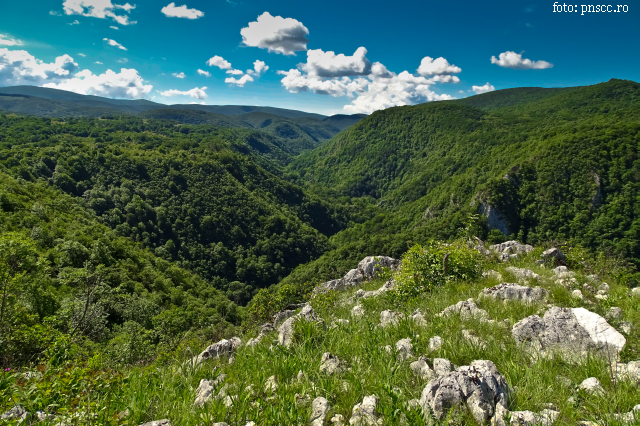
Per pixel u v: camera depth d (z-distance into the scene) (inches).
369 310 253.9
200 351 235.5
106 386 130.3
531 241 3774.6
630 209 3348.9
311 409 111.5
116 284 1494.8
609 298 198.4
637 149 3654.0
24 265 580.1
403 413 100.8
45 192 2886.3
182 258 3850.9
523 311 185.0
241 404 116.3
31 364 198.8
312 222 6579.7
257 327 365.4
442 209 5315.0
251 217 4982.8
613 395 100.9
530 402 103.6
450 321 176.4
